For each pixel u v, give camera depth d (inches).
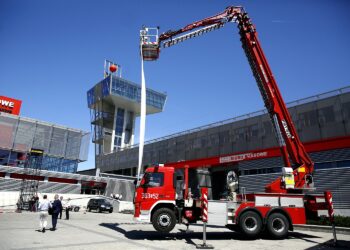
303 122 1115.3
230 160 1249.4
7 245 386.0
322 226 612.7
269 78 588.1
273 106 577.9
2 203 1359.5
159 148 2158.0
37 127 1982.0
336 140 852.0
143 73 617.6
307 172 556.1
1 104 2217.0
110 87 3132.4
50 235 498.0
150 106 3469.5
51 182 1610.5
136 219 490.6
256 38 603.8
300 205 520.1
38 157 1605.6
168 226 485.7
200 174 620.4
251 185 1130.7
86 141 2198.6
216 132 1656.0
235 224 501.7
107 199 1592.0
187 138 1889.8
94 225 704.4
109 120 3408.0
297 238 510.6
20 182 1497.3
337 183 828.6
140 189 503.2
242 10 619.5
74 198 1552.7
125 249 375.9
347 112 969.5
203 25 620.1
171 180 511.2
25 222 722.8
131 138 3508.9
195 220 517.7
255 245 427.5
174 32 622.2
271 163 1070.4
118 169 2618.1
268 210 502.6
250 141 1402.6
